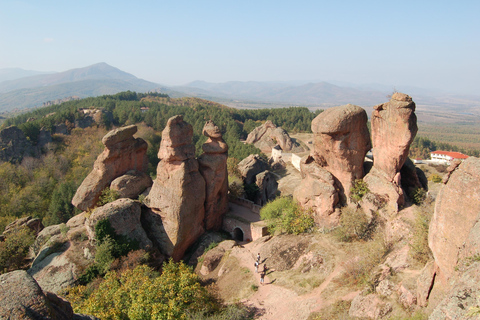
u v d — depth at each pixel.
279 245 39.62
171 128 43.72
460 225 18.22
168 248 43.69
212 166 48.41
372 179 37.16
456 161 19.41
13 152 110.69
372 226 35.22
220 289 35.31
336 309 26.16
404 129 33.41
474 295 12.92
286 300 30.38
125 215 42.81
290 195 55.66
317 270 33.12
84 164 113.50
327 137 37.81
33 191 97.31
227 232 52.00
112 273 34.25
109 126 145.12
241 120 195.50
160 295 26.56
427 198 35.59
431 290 20.30
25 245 47.66
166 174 44.97
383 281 24.45
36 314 11.91
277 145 119.88
